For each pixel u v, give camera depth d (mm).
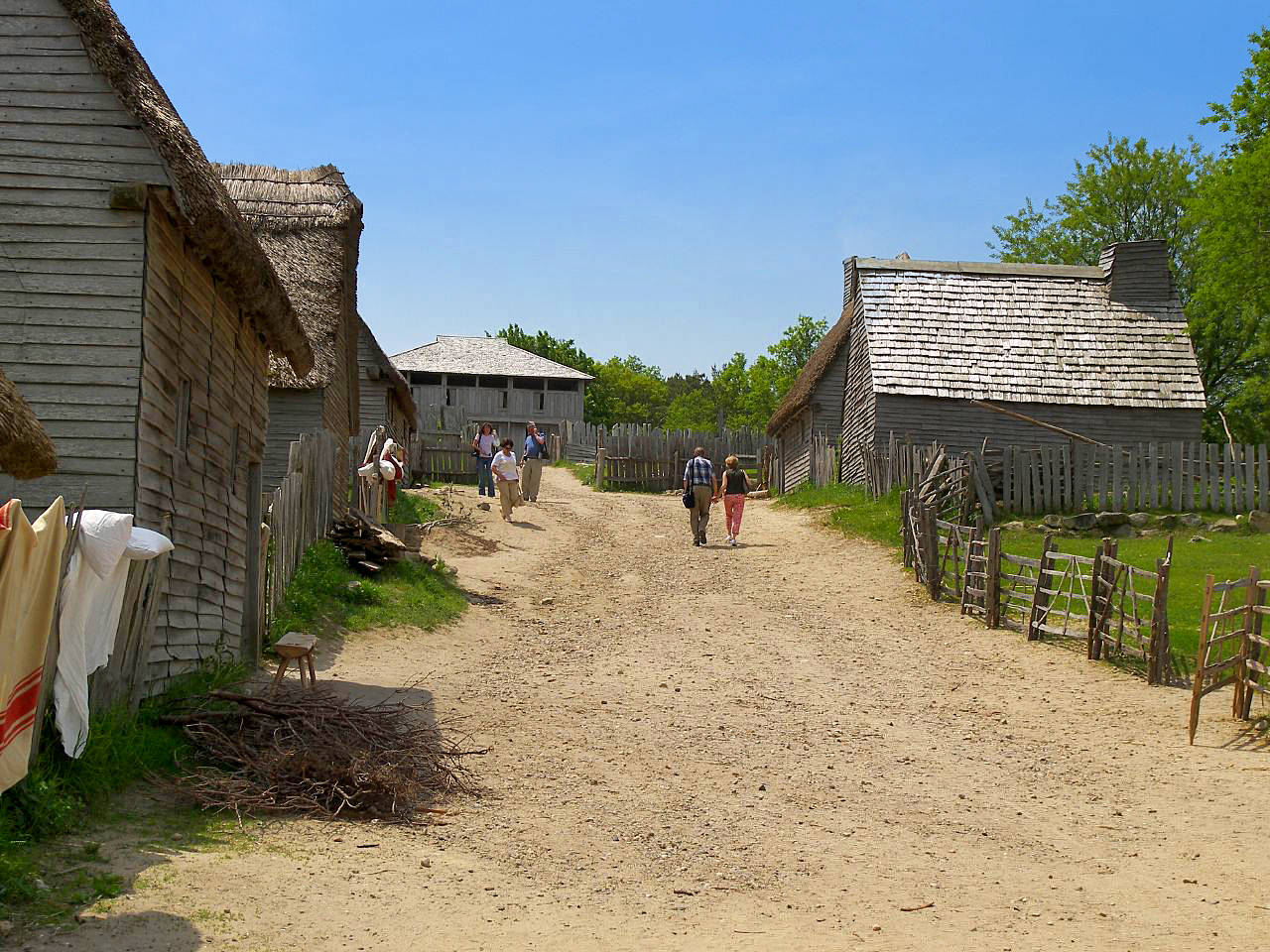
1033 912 7027
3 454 6605
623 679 13461
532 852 7789
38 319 9055
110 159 9234
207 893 6152
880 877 7664
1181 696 12969
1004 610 16672
